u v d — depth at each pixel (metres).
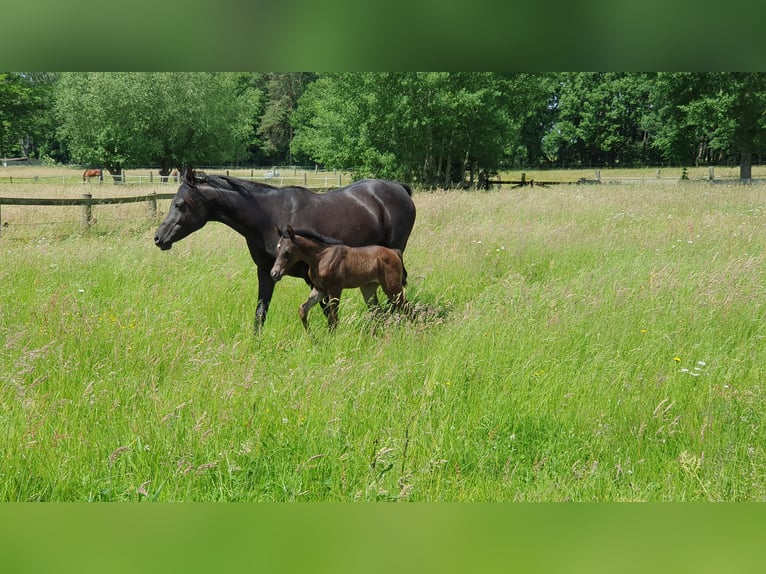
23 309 6.25
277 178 40.66
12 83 52.50
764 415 4.09
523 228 10.91
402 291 6.50
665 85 35.22
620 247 9.80
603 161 73.56
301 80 79.69
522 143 74.50
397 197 7.21
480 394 4.49
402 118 29.66
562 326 5.61
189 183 6.27
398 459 3.59
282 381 4.60
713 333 5.54
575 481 3.47
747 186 23.14
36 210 14.26
